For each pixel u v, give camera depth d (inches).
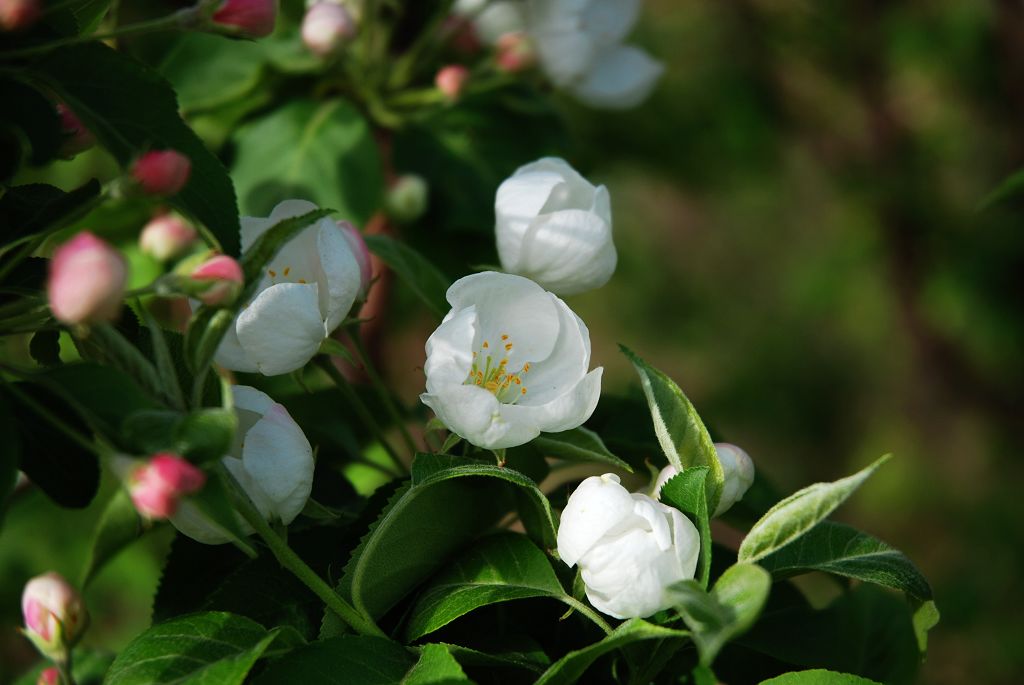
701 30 59.2
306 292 24.8
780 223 71.7
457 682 23.2
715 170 56.4
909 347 65.3
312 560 25.3
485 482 25.0
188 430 22.2
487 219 31.9
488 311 25.1
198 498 22.6
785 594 26.3
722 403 69.9
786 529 23.6
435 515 24.5
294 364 24.9
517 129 32.9
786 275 70.6
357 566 24.0
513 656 24.3
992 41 56.8
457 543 24.8
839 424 69.5
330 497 27.6
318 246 25.0
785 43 59.1
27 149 23.8
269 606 24.8
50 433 23.6
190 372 23.8
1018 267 58.8
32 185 24.6
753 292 72.8
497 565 24.4
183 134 23.6
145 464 22.1
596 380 24.4
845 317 66.5
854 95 60.2
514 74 32.8
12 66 23.4
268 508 24.1
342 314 25.1
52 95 24.5
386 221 32.4
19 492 29.1
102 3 25.6
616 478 23.7
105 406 22.4
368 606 24.3
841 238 63.9
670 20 59.1
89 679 27.6
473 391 24.0
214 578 25.8
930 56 57.4
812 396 69.8
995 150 59.2
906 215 60.6
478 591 24.2
